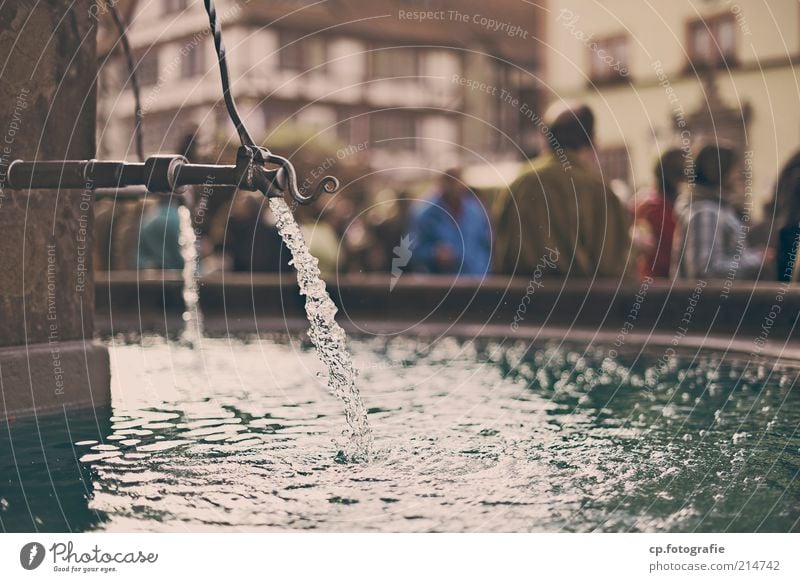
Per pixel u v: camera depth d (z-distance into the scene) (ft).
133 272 25.05
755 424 10.28
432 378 14.61
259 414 11.05
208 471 8.02
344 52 115.14
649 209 21.52
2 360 10.70
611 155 70.59
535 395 12.70
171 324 23.29
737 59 61.77
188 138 22.58
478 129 101.55
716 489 7.44
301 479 7.79
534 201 20.86
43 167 9.68
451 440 9.47
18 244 11.18
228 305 24.23
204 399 12.24
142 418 10.75
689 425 10.27
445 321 21.49
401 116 118.83
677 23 65.31
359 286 22.53
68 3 11.72
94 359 11.80
